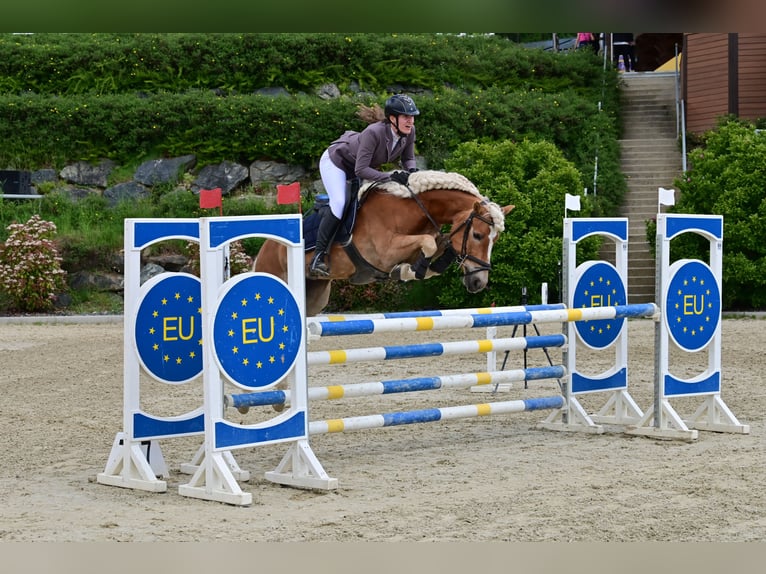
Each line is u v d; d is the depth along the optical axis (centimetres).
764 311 1847
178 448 763
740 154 1836
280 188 619
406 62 2391
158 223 632
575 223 812
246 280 584
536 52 2572
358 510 536
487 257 684
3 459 700
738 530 482
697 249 1834
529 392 1040
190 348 643
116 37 2464
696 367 1186
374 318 674
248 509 546
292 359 609
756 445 744
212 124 2155
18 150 2181
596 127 2306
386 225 688
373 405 955
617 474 629
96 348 1398
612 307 780
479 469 653
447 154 2114
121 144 2167
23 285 1817
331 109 2162
